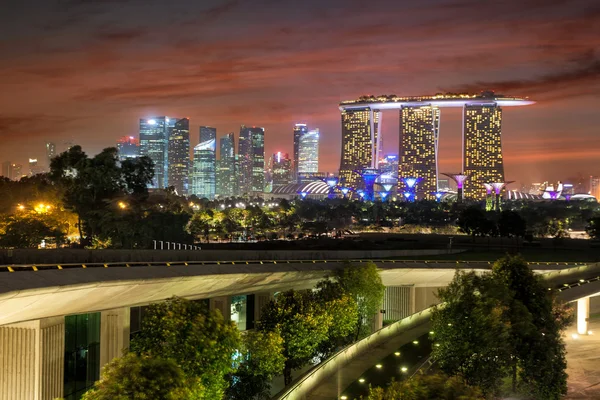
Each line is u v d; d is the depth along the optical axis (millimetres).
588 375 77625
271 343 60094
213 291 74125
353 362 70375
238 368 59625
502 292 59469
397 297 111625
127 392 37094
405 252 172125
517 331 58812
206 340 48469
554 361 60375
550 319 65062
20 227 124000
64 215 139125
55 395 55500
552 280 107438
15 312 48500
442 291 60656
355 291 83250
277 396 52750
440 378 37844
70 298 52531
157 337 48750
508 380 66000
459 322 56750
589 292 96188
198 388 43375
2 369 53938
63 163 138000
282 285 86125
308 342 69188
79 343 61500
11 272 50469
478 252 196500
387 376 65812
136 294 60844
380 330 79875
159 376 38312
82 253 92500
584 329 100750
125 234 130250
